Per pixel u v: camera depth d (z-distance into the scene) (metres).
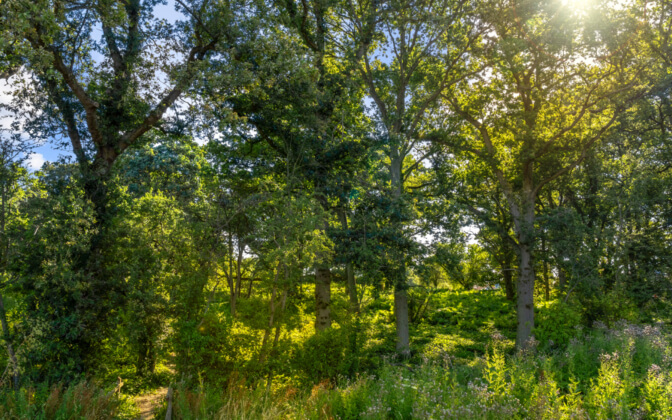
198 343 9.90
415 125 20.20
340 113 17.44
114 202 12.48
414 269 17.08
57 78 11.87
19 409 7.45
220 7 14.53
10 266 10.35
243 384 9.30
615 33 16.70
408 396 7.70
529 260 20.12
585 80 19.20
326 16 19.61
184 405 8.07
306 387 9.91
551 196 26.78
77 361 10.55
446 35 18.58
